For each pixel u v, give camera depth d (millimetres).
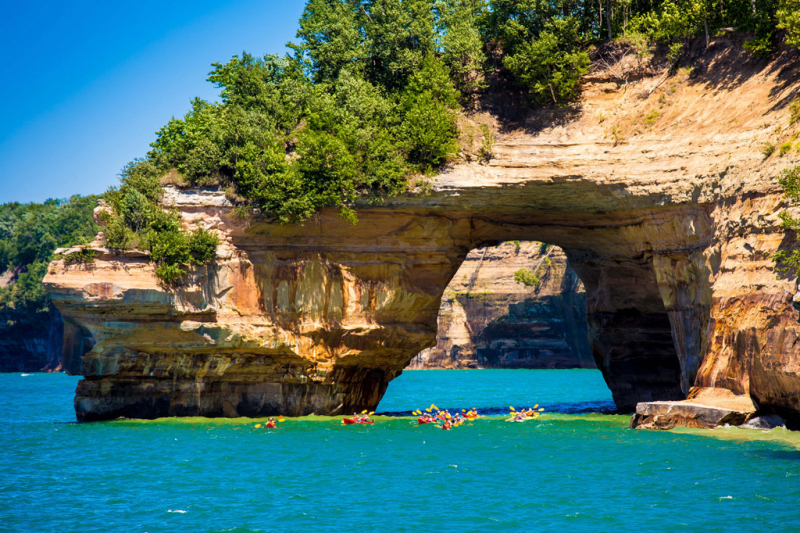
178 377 49938
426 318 55219
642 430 41750
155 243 46938
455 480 30984
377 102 52969
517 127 52781
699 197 44281
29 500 28734
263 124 51750
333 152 48281
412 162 51062
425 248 52969
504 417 52156
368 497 28484
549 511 26016
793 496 26625
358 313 51812
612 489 28562
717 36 50250
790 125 41438
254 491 29703
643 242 50000
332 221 51000
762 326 37438
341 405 53062
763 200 39938
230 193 49375
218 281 48969
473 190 49781
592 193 48969
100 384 49312
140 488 30453
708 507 25656
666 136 47500
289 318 50438
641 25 55281
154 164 52906
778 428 37500
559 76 51250
